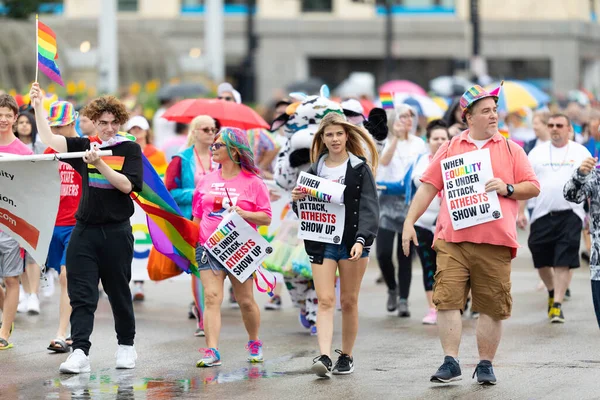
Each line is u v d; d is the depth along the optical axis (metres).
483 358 18.20
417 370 19.39
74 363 19.02
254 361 20.31
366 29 105.62
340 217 18.80
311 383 18.27
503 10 105.44
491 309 17.98
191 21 104.12
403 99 34.41
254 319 20.20
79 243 18.97
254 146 28.55
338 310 27.33
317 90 62.59
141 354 21.12
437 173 18.27
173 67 81.25
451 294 17.89
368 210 18.75
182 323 25.38
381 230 26.55
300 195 18.92
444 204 18.11
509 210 17.81
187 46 104.19
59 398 17.05
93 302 19.16
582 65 108.69
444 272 17.94
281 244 23.66
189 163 23.78
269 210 20.02
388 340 22.88
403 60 105.94
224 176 20.14
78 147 19.12
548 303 26.58
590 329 24.12
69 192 21.47
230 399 17.00
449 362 18.00
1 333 21.69
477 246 17.81
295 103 23.70
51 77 19.45
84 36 77.00
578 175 18.08
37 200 19.38
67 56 69.69
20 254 21.70
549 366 19.66
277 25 105.69
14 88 62.41
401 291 26.52
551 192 25.58
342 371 19.11
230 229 19.64
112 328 24.22
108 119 18.80
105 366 19.80
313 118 23.14
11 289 21.72
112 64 63.94
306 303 23.69
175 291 31.44
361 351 21.50
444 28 104.44
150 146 29.22
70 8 100.31
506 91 38.75
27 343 22.22
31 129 26.42
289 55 105.94
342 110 23.55
